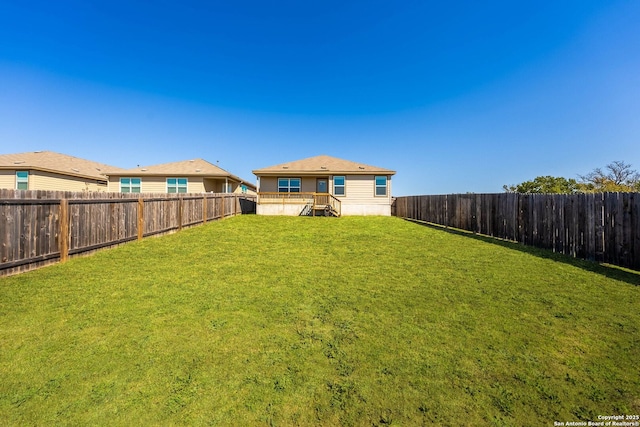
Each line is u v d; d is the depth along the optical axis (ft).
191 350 10.96
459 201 41.98
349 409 8.21
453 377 9.45
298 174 66.28
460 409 8.16
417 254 25.84
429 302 15.28
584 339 11.49
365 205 65.57
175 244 29.17
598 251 21.47
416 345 11.29
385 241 32.14
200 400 8.52
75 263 21.29
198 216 42.60
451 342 11.47
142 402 8.41
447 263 22.61
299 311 14.32
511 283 17.74
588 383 9.07
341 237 34.73
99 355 10.57
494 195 34.24
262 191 68.64
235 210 60.70
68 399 8.48
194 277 19.31
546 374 9.52
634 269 19.13
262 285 17.98
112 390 8.87
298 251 27.32
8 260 17.74
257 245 29.91
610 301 14.78
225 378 9.46
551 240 25.84
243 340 11.69
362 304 15.12
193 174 70.33
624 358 10.27
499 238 33.09
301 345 11.36
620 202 19.99
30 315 13.37
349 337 11.93
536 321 13.00
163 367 9.97
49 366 9.90
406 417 7.92
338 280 18.94
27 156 73.41
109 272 19.77
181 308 14.51
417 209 57.57
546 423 7.68
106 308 14.32
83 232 23.00
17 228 18.25
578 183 72.84
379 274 20.18
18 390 8.79
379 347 11.19
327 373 9.72
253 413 8.07
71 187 70.74
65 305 14.51
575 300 15.02
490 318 13.38
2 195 17.33
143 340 11.57
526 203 29.07
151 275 19.48
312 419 7.91
